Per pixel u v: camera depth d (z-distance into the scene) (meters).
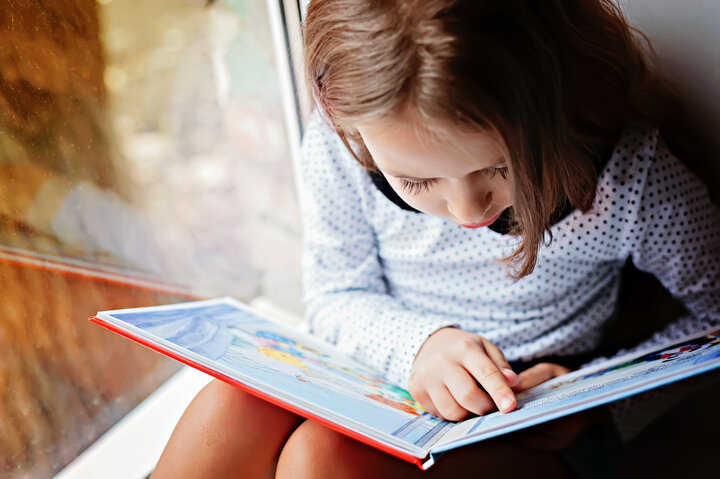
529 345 0.87
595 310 0.87
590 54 0.65
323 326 0.90
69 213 0.97
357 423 0.59
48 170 0.93
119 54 1.07
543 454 0.71
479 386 0.72
